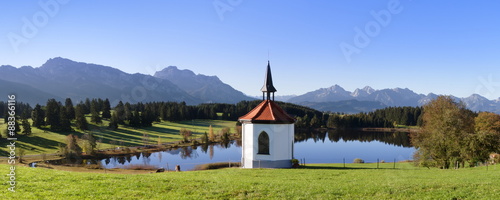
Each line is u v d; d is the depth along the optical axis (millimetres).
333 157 93625
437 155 42750
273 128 40375
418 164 46062
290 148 41688
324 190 21141
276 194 20000
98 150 103500
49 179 22172
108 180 22703
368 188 21578
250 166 41125
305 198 19234
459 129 43156
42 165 70312
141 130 158250
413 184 22594
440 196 19203
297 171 34312
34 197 17547
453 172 33031
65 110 130750
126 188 20609
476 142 40688
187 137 141625
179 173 33188
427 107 70062
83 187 20312
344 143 139875
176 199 18438
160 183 22344
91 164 77062
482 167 38062
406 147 122625
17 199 17000
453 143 41531
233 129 187500
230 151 111562
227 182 23812
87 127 136375
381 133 194375
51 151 95500
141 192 19641
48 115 125812
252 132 41000
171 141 134125
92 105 158000
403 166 46156
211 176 29625
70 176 23562
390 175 30531
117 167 69812
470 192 19875
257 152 40969
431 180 25344
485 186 21219
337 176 30062
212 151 111688
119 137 131750
